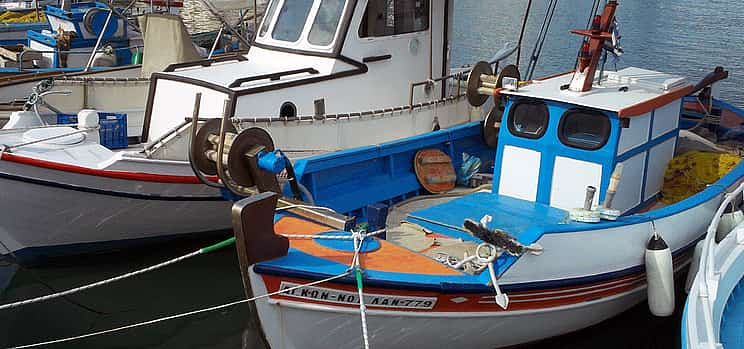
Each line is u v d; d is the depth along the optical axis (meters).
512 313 6.31
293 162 8.15
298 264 5.42
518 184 7.57
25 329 7.84
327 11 9.80
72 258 9.11
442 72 11.03
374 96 10.08
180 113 9.25
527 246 6.03
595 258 6.51
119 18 14.95
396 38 10.19
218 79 9.18
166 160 8.59
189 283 8.83
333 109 9.63
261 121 8.63
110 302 8.40
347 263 5.57
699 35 23.55
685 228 7.27
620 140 7.00
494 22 25.48
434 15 10.66
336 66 9.59
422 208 8.28
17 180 8.09
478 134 9.39
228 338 7.80
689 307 5.42
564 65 19.91
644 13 27.50
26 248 8.75
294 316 5.60
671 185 8.19
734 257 6.35
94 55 12.62
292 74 9.36
